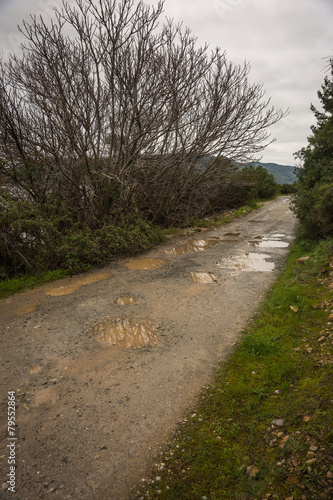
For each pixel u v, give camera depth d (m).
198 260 9.24
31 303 6.19
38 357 4.18
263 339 4.20
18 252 7.64
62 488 2.33
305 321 4.68
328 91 12.83
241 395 3.24
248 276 7.50
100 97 10.99
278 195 38.47
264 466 2.32
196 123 13.59
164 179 13.77
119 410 3.14
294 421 2.71
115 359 4.08
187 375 3.69
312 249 9.21
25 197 8.99
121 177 11.35
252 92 12.30
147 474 2.42
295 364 3.62
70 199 10.12
